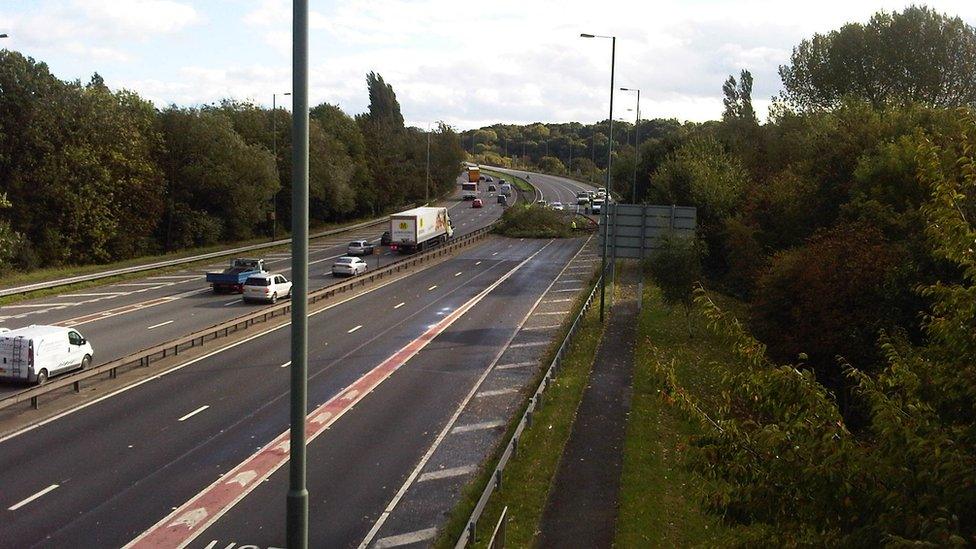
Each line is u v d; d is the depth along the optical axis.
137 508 18.03
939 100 69.50
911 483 8.34
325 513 18.28
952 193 9.73
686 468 10.49
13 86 56.72
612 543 16.28
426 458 22.08
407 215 72.69
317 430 24.38
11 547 15.85
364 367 32.41
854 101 57.78
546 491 19.06
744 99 94.50
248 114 91.31
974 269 9.06
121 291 50.50
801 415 9.53
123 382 28.70
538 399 25.72
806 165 47.16
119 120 63.66
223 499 18.73
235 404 26.42
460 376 31.34
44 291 48.38
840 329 27.08
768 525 9.71
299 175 9.90
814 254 29.22
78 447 21.88
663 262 39.66
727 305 46.06
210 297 48.94
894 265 27.08
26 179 57.59
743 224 48.25
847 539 8.35
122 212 65.00
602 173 173.75
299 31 9.78
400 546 16.73
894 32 69.19
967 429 8.51
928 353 10.27
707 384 30.36
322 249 78.88
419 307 47.34
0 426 23.38
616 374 31.03
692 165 63.03
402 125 139.38
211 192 77.06
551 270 65.44
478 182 159.12
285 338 37.06
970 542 7.56
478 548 15.81
